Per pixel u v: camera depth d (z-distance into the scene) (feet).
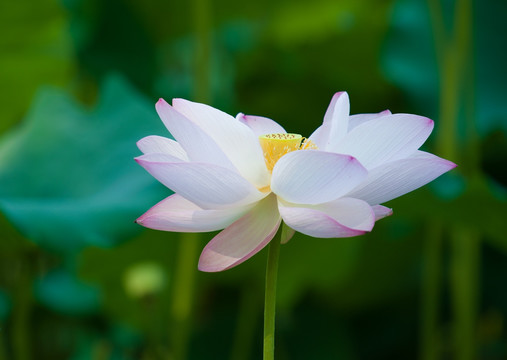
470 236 6.96
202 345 8.30
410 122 4.65
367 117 4.92
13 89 8.30
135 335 8.11
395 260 8.04
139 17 8.66
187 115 4.71
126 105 6.68
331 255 7.04
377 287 8.39
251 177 4.72
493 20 8.50
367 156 4.68
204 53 6.76
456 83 6.90
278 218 4.66
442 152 6.99
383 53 8.48
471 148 7.26
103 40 8.65
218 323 8.54
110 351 8.14
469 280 7.00
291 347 8.21
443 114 6.98
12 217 5.60
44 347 8.45
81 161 6.30
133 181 6.02
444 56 7.02
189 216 4.62
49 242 5.62
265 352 4.61
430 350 7.30
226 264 4.60
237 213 4.66
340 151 4.68
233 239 4.65
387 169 4.61
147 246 6.63
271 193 4.71
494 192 5.68
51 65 8.30
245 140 4.69
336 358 8.13
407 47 8.42
